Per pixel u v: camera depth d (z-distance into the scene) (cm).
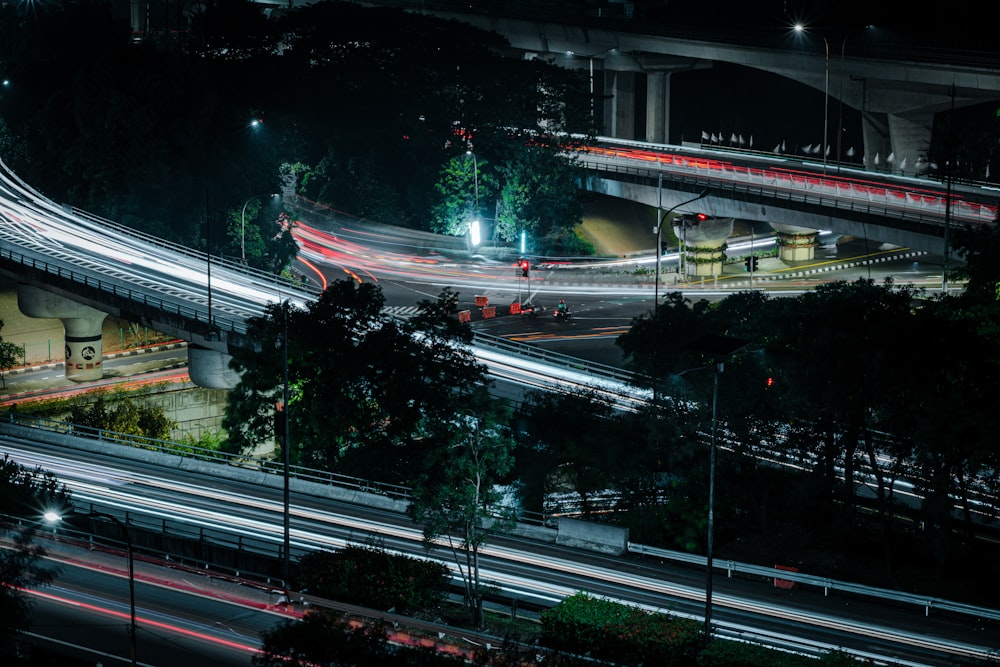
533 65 16938
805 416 6900
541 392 8475
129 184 13438
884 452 7225
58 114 14188
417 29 17412
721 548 7025
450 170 16200
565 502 7888
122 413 10475
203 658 5359
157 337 13462
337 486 8012
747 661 4950
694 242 14288
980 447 6353
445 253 15812
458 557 6681
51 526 6719
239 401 8669
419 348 8338
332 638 4303
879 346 6688
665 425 7088
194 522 7162
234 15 17062
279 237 14975
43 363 12875
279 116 16225
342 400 8356
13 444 8831
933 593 6419
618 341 7906
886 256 15150
